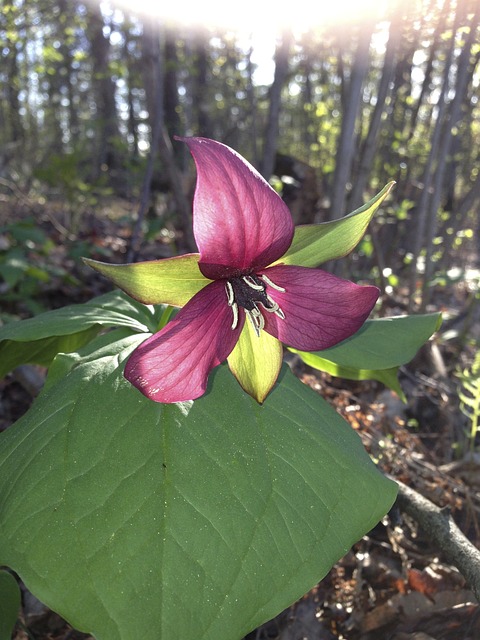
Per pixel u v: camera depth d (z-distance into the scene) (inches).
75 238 28.8
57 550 5.3
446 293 23.7
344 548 5.8
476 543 10.0
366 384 14.3
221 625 5.1
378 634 8.6
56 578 5.1
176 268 5.1
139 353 5.0
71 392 6.4
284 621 8.8
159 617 5.0
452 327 18.1
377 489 6.3
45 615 8.9
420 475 11.0
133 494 5.6
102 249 24.6
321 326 5.6
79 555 5.3
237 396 6.6
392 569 9.6
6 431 6.8
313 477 6.1
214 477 5.8
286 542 5.6
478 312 18.3
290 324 5.7
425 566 9.8
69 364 7.1
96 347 7.4
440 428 13.8
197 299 5.1
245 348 5.9
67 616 5.0
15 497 5.7
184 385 5.3
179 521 5.4
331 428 6.9
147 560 5.2
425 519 8.1
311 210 24.4
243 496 5.7
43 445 6.0
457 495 10.9
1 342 7.9
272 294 5.6
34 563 5.2
